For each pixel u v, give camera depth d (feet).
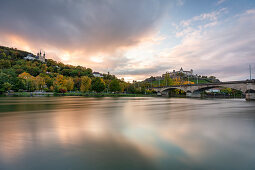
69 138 39.96
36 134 43.55
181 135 43.06
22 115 79.05
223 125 56.08
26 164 26.14
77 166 25.63
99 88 388.57
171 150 32.60
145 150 32.45
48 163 26.61
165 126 54.13
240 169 25.12
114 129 49.52
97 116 77.00
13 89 371.56
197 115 80.94
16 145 34.81
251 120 66.64
